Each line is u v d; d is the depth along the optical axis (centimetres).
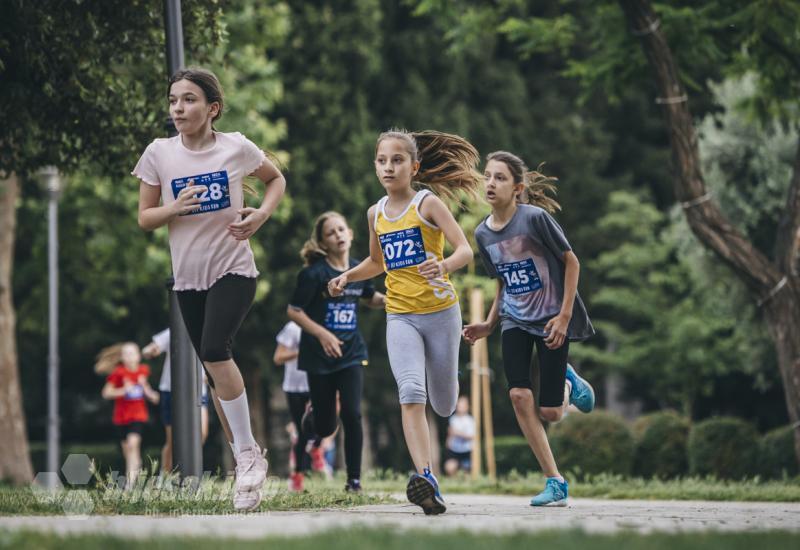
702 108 9331
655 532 1263
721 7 4000
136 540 1121
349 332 2669
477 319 5434
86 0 2647
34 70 2642
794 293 4072
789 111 4544
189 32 2845
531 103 9700
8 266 5953
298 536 1173
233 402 1803
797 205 4109
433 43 9012
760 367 7462
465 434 6675
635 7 3941
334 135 8388
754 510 2084
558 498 2122
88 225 7238
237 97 6838
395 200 1911
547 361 2106
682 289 8838
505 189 2077
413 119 8794
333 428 2756
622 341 8900
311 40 8519
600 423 4425
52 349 6481
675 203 9706
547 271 2095
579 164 9444
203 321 1859
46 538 1145
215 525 1405
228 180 1792
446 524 1444
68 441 10631
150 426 10088
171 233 1802
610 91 4362
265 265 8012
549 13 8888
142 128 2945
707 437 4372
